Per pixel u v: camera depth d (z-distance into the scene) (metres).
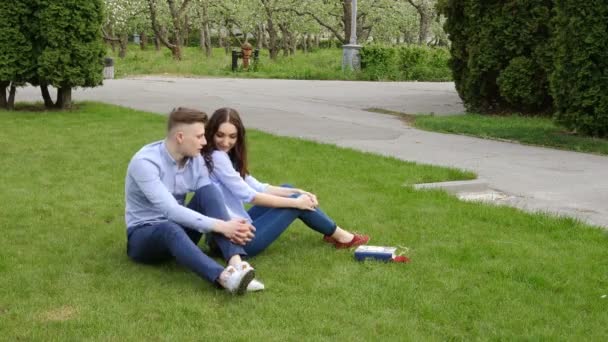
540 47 13.62
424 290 4.55
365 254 5.09
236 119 5.18
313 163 8.67
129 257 5.01
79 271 4.79
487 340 3.83
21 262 4.96
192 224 4.62
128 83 21.73
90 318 3.99
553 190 7.88
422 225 6.07
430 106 16.66
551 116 14.02
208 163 5.09
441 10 15.05
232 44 58.69
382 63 27.75
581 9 10.94
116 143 9.83
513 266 5.04
